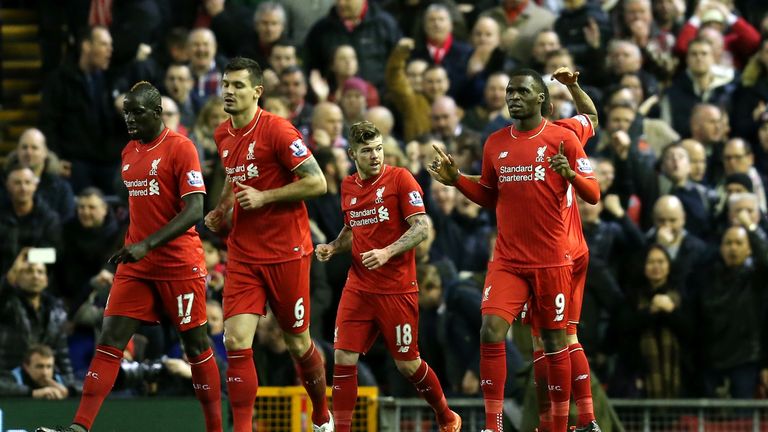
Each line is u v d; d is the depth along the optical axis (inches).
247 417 791.7
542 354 854.5
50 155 1243.8
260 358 1049.5
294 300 807.1
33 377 1008.2
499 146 807.1
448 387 1108.5
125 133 1332.4
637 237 1151.0
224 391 1014.4
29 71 1540.4
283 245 799.1
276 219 796.6
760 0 1574.8
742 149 1262.3
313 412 847.7
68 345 1093.1
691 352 1118.4
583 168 788.6
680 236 1155.3
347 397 860.0
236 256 800.3
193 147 789.9
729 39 1480.1
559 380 803.4
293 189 784.3
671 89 1379.2
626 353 1110.4
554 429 805.9
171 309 796.0
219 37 1430.9
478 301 1080.2
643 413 1052.5
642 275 1112.8
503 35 1427.2
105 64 1339.8
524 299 803.4
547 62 1290.6
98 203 1183.6
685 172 1233.4
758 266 1117.1
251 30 1419.8
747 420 1043.9
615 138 1222.9
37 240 1179.9
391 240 853.8
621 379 1108.5
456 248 1171.3
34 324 1064.2
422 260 1126.4
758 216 1186.6
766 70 1379.2
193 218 772.6
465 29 1469.0
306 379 837.2
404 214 850.1
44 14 1542.8
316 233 1139.9
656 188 1230.3
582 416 825.5
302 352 827.4
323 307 1123.9
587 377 827.4
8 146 1470.2
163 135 792.3
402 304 856.9
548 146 792.9
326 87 1369.3
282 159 791.1
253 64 795.4
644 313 1099.9
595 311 1116.5
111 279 1104.2
